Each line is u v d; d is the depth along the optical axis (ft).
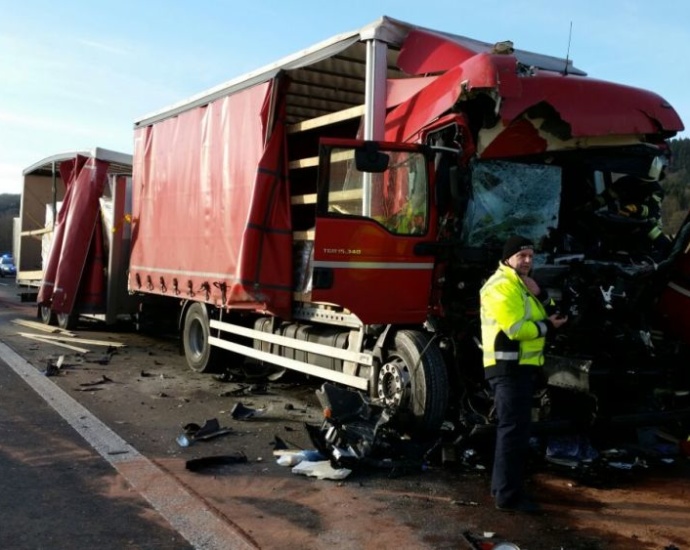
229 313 32.35
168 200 34.37
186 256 32.24
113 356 37.81
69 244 44.45
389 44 22.45
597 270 20.53
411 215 21.09
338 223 20.24
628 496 17.49
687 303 21.30
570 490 17.85
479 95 19.85
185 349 34.81
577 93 20.30
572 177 23.35
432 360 20.74
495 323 16.51
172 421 23.89
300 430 23.16
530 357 16.48
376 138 22.06
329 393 20.42
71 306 44.37
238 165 27.61
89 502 16.12
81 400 26.50
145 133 37.58
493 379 16.58
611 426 19.65
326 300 20.21
